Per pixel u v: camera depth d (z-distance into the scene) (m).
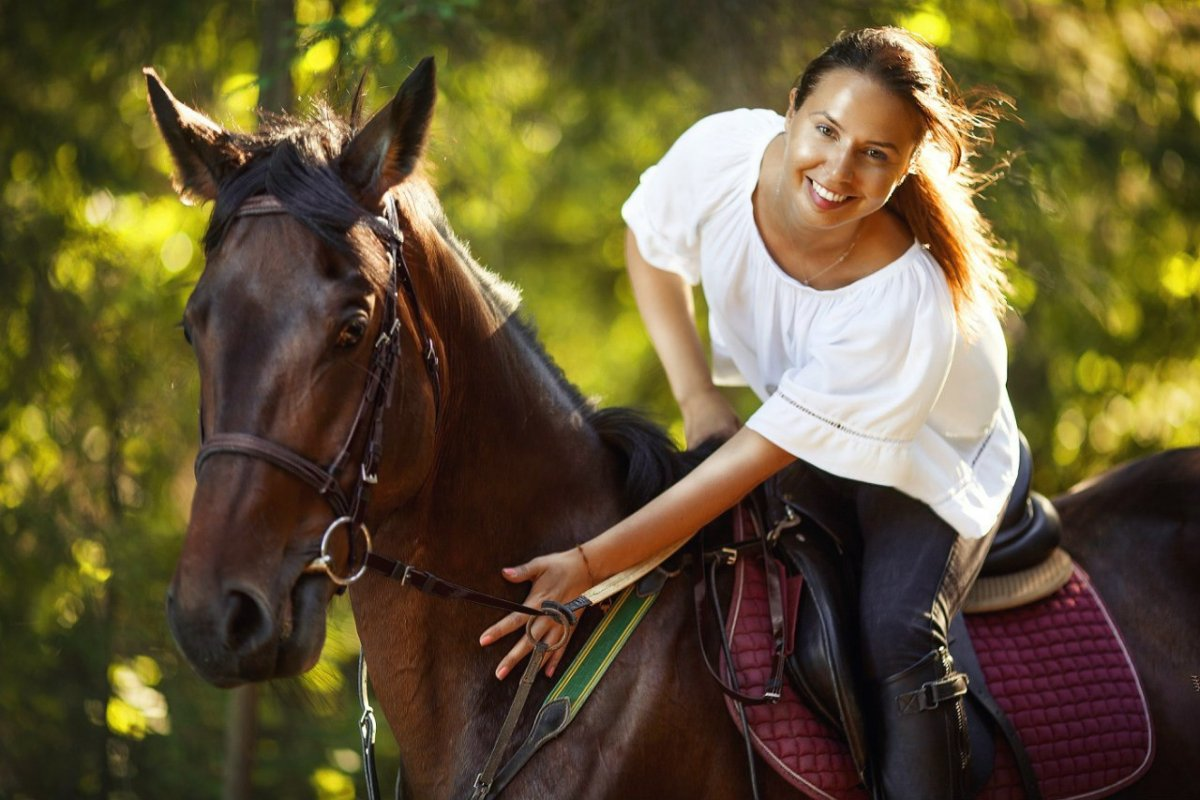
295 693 7.68
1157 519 4.59
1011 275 8.12
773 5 7.73
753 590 3.80
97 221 8.45
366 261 3.08
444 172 7.77
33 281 7.93
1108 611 4.36
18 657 7.87
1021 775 3.89
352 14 7.07
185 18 7.64
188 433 8.21
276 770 8.02
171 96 3.26
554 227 13.39
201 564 2.89
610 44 7.99
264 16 7.01
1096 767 4.00
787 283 3.81
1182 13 8.87
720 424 4.29
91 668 7.85
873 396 3.60
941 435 3.90
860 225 3.71
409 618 3.62
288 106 6.89
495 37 7.74
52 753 7.84
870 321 3.62
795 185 3.61
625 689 3.60
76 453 8.05
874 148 3.48
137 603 8.00
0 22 7.85
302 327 2.97
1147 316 9.54
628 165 10.52
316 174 3.09
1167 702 4.21
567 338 13.61
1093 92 8.67
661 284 4.42
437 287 3.47
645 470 3.83
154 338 8.20
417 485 3.33
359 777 8.19
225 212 3.07
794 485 3.96
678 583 3.77
